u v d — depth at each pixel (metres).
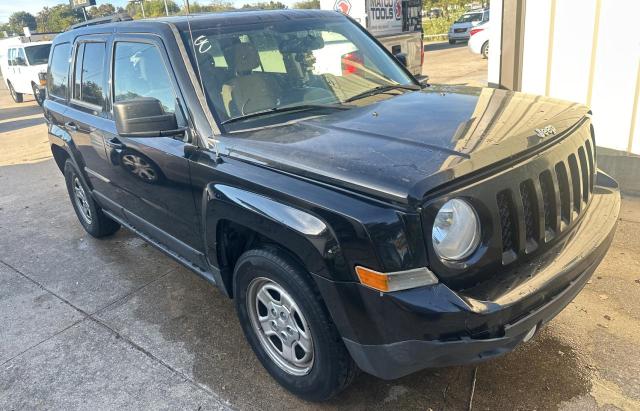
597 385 2.69
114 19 4.18
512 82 5.85
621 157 5.18
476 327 2.04
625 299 3.38
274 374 2.88
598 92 5.25
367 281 2.10
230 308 3.77
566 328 3.15
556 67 5.50
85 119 4.28
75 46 4.52
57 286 4.38
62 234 5.57
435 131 2.46
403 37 9.67
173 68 3.08
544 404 2.60
